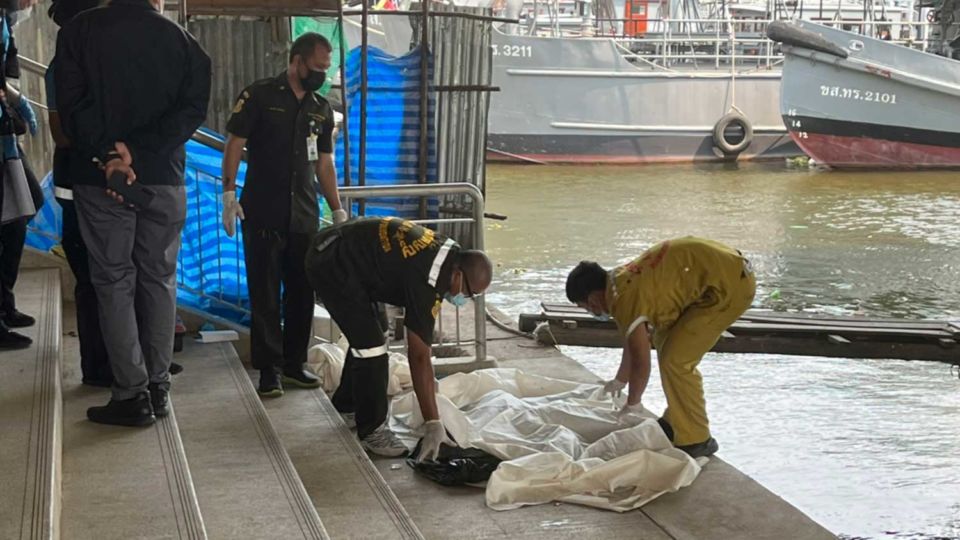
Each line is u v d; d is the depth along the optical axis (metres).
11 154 4.09
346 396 5.02
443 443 4.45
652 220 14.31
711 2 25.38
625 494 4.29
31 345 4.35
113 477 3.45
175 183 3.89
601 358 7.55
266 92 4.89
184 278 5.66
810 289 10.07
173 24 3.77
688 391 4.70
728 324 4.71
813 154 21.30
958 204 16.34
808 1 28.30
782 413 6.31
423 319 4.30
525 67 20.31
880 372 7.26
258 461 3.86
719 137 21.56
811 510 4.86
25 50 6.79
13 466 3.11
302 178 4.97
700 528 4.01
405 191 5.89
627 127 21.05
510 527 3.96
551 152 20.92
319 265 4.47
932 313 9.18
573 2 26.73
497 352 6.85
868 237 13.09
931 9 24.94
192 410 4.42
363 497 3.91
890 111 20.86
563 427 4.76
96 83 3.68
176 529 3.07
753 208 15.64
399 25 13.91
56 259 5.86
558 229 13.46
